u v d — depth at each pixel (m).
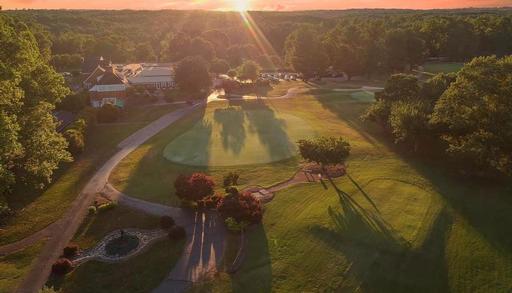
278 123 86.88
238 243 42.94
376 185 54.94
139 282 37.50
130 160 67.31
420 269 38.41
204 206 50.03
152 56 194.62
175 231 43.81
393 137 75.25
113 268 39.50
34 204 51.69
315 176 59.03
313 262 39.56
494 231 44.28
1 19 53.06
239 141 75.12
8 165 47.97
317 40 146.50
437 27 160.88
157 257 40.94
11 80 43.84
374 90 122.25
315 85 135.50
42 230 46.28
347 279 37.31
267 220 47.16
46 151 50.31
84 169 62.97
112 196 54.16
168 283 37.34
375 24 156.50
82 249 42.81
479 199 50.84
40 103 53.47
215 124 87.25
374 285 36.56
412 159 65.00
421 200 50.50
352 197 51.62
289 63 154.00
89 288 36.94
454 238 43.03
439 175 58.25
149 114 98.31
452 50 158.00
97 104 105.62
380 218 46.28
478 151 53.53
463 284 36.88
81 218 48.81
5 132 39.44
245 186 56.12
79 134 72.19
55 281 37.84
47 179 52.44
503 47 160.88
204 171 61.69
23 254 41.94
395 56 138.25
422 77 134.75
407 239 42.22
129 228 46.44
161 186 56.88
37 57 62.59
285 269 38.75
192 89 115.12
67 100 90.94
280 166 63.00
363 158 65.81
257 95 120.00
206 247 42.41
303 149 57.56
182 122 89.81
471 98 55.41
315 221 45.88
